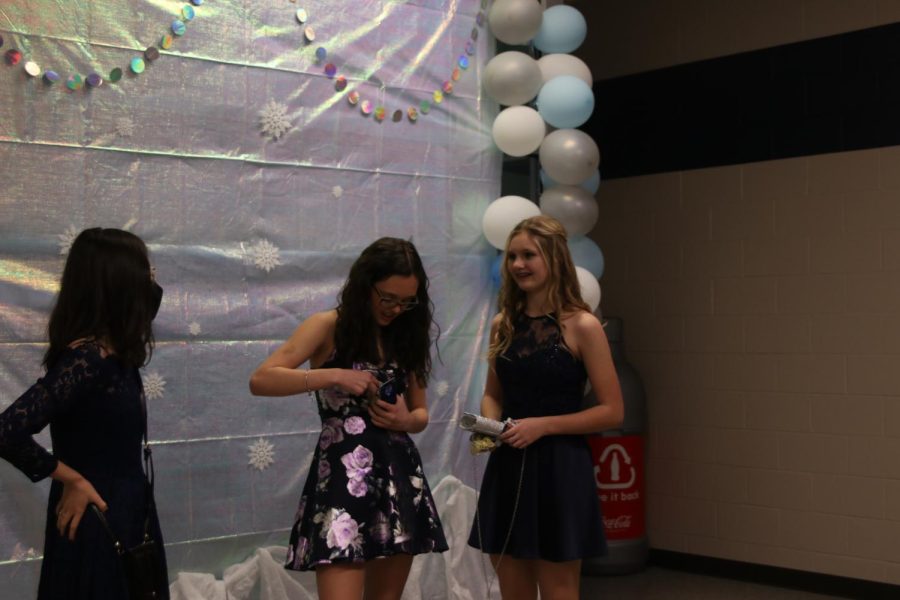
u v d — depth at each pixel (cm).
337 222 379
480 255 425
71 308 237
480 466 420
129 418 239
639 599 486
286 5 367
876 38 491
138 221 330
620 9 585
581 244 436
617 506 532
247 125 356
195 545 339
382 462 274
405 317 286
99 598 229
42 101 312
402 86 400
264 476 355
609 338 539
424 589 394
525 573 306
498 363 307
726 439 534
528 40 428
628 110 579
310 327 279
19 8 309
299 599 356
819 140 507
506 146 417
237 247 352
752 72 532
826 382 500
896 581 476
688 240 552
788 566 511
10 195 306
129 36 330
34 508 306
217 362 346
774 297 520
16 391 305
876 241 487
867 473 486
